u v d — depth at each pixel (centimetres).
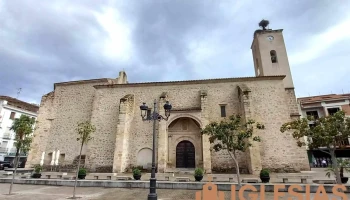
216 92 2169
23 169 2030
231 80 2180
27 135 1266
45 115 2502
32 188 1266
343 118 1145
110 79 2589
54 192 1130
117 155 1947
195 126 2086
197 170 1385
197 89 2209
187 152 2044
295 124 1227
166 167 1931
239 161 1878
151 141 2061
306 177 1370
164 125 1978
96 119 2250
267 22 2775
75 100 2528
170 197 995
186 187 1221
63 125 2439
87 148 2148
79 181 1348
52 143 2388
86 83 2586
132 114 2195
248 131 1284
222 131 1284
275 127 1941
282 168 1814
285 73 2383
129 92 2312
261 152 1873
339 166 1295
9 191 1088
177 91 2236
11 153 3322
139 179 1460
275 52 2519
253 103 2055
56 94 2614
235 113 2058
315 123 1230
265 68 2427
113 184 1307
